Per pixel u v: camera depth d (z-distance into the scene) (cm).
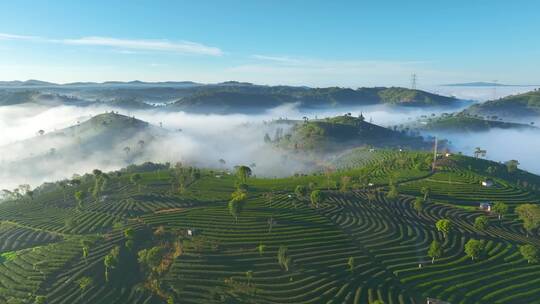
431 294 12575
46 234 18938
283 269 13975
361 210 19438
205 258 14750
